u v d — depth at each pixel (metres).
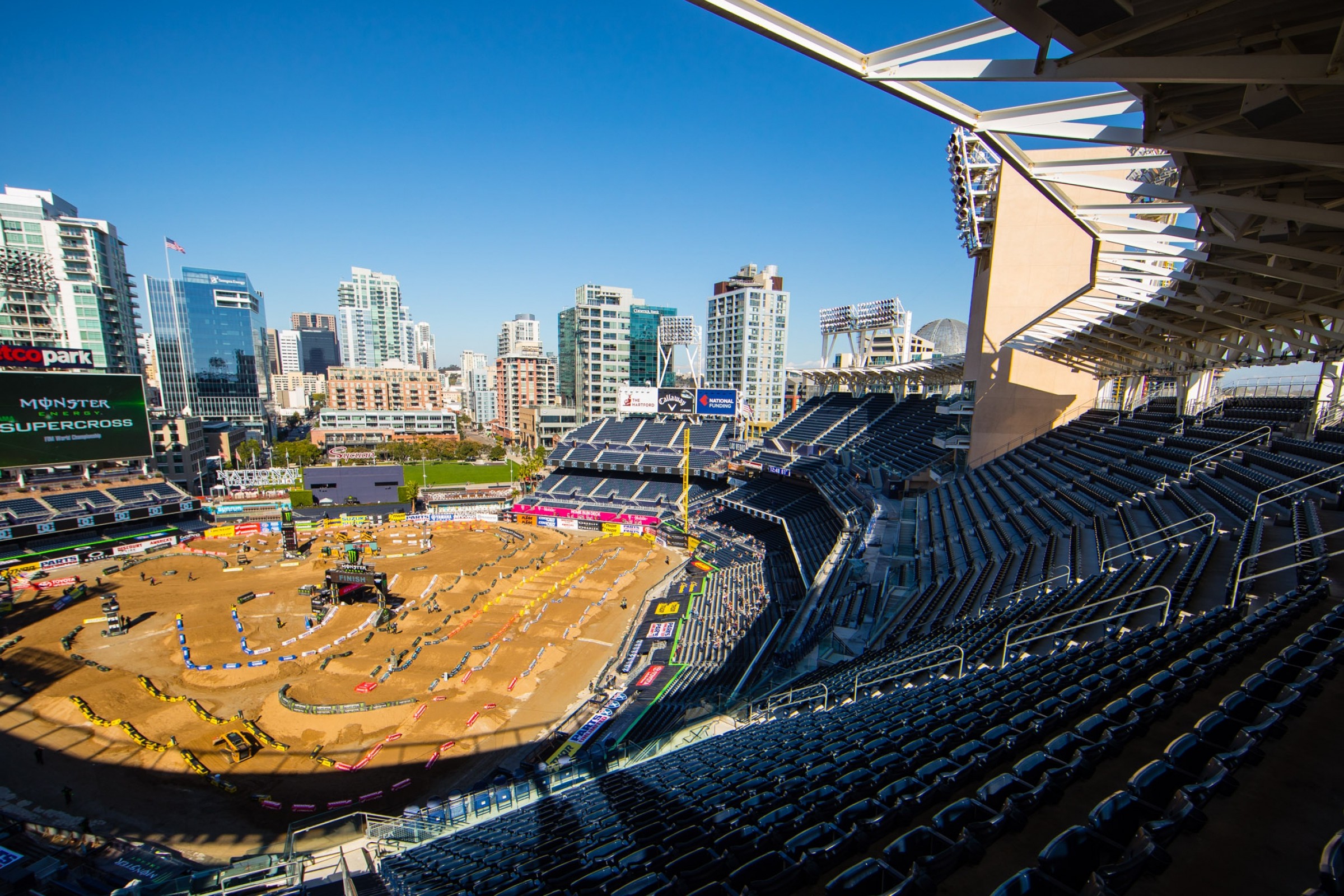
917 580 38.00
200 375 184.62
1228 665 11.79
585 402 177.75
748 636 45.56
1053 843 6.26
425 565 74.56
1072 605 21.84
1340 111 11.23
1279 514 24.05
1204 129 11.59
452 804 26.64
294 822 29.27
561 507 101.56
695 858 9.67
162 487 87.31
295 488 104.94
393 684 43.44
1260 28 9.70
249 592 62.91
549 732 37.41
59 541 74.75
